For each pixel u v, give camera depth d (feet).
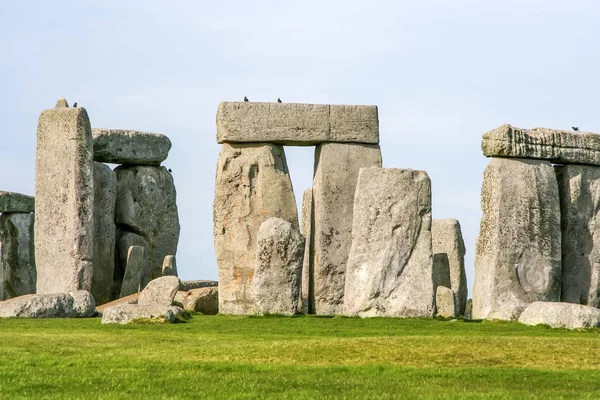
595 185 150.20
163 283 144.56
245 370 96.73
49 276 153.69
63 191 153.28
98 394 88.02
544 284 142.51
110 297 166.40
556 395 89.66
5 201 185.68
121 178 174.81
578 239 149.28
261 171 150.41
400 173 137.18
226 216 150.30
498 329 123.65
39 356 100.89
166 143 178.09
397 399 87.15
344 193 150.51
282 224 136.15
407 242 136.26
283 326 123.75
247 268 149.07
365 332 119.03
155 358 100.63
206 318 130.41
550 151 146.00
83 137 153.69
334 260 149.07
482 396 88.58
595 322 126.93
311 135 150.92
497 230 141.49
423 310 135.13
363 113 152.15
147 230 174.81
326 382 92.63
